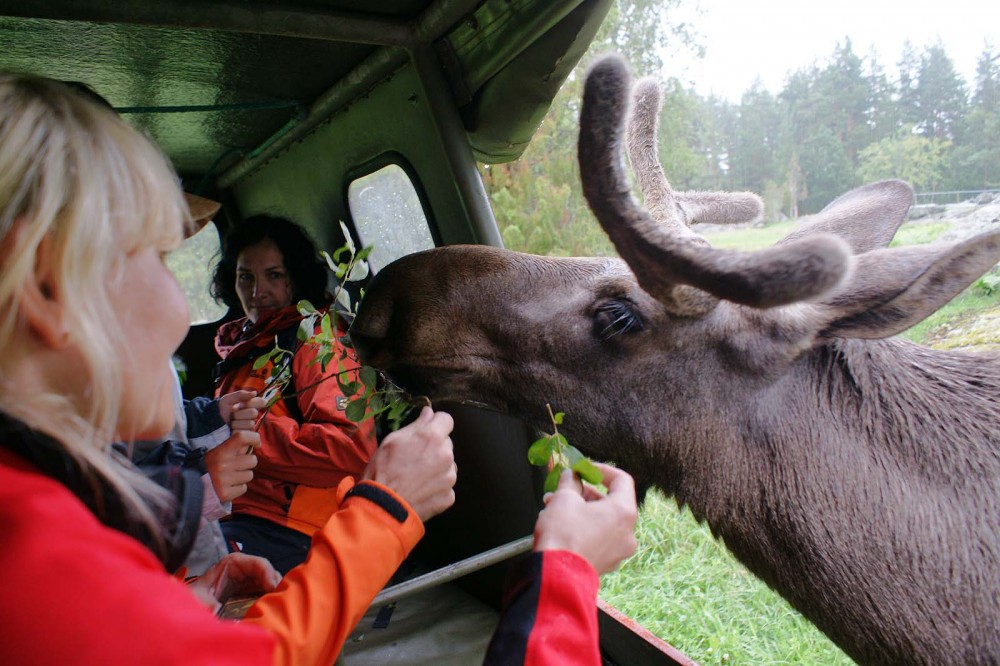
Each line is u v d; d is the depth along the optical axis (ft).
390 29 7.75
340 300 6.88
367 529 3.64
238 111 10.32
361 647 9.77
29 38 7.74
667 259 4.55
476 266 6.78
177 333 3.03
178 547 3.31
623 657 8.80
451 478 4.20
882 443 5.79
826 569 5.77
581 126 4.56
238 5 6.89
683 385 6.20
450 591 11.10
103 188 2.62
